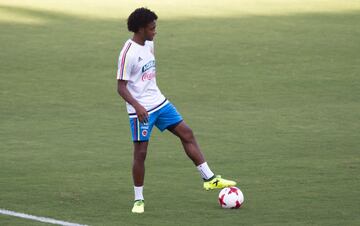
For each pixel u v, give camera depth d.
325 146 41.00
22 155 39.19
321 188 32.72
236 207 29.59
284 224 27.45
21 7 89.94
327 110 50.12
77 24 81.12
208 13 87.88
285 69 63.16
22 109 50.41
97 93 55.22
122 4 93.44
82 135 43.78
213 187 30.80
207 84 58.19
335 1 96.25
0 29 77.69
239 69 63.22
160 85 57.84
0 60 65.44
